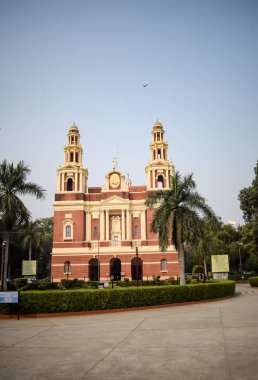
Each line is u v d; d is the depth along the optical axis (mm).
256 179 54156
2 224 33438
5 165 34500
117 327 16891
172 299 26281
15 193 34500
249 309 22000
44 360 11031
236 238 77812
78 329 16641
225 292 31656
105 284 41438
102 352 11820
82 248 59344
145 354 11391
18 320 20562
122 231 59781
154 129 66812
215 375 9062
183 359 10625
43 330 16641
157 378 9008
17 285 40812
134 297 24516
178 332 14875
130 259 58219
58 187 62625
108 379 9062
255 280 51000
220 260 52750
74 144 66125
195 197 33656
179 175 34625
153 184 62250
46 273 86938
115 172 62656
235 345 12070
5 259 32688
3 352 12281
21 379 9234
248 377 8797
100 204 61469
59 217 61188
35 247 71000
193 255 72938
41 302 22062
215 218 34000
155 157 64562
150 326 16797
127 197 61438
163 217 33656
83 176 63938
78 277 58219
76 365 10367
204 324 16672
